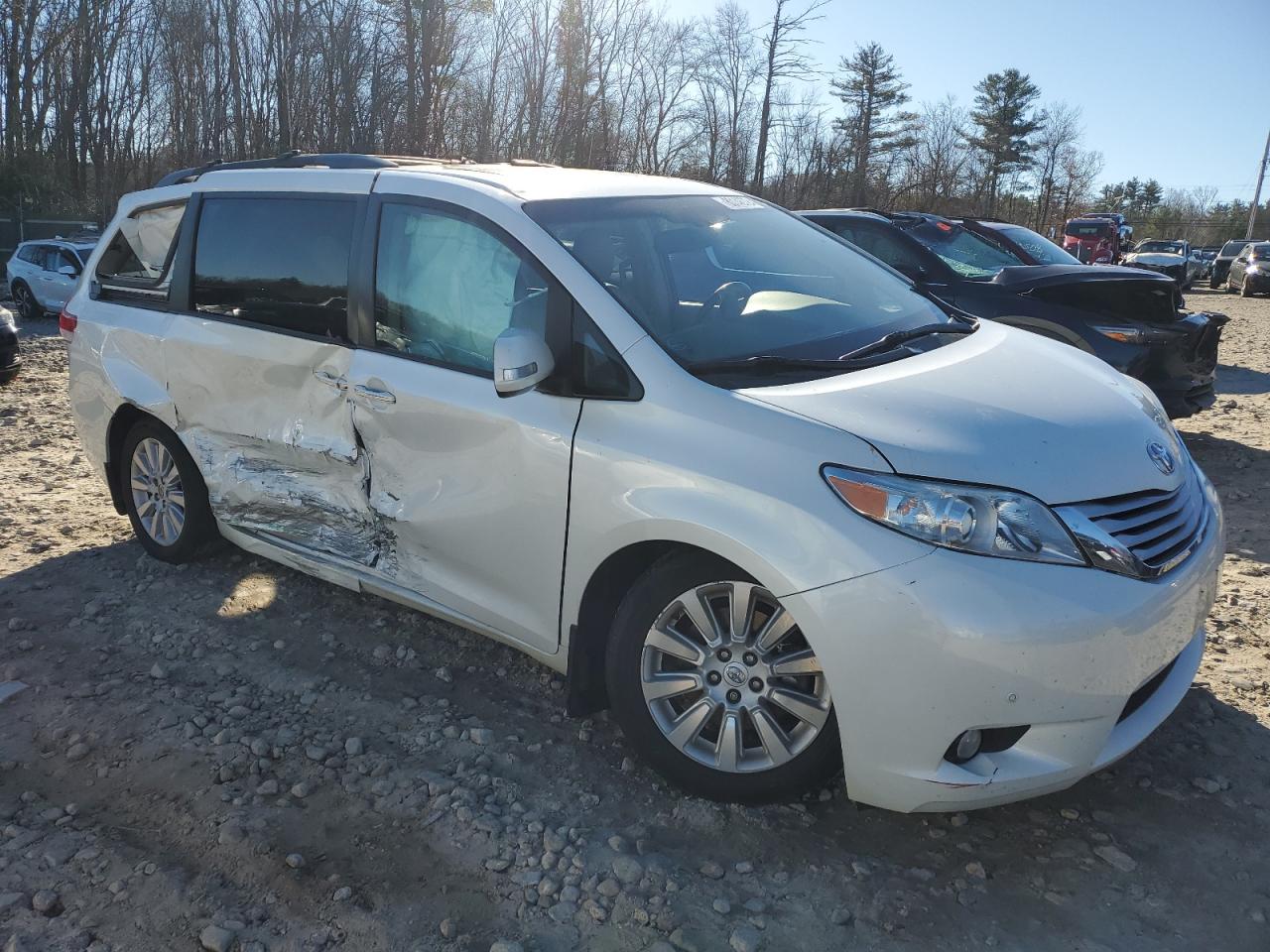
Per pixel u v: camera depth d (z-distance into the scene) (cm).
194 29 3272
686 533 287
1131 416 314
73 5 3716
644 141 3609
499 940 255
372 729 355
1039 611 254
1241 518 572
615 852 287
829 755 287
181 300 457
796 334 344
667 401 301
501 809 308
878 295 393
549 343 324
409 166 411
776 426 282
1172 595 274
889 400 290
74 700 379
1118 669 263
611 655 315
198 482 474
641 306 327
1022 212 6147
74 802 318
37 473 680
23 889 278
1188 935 254
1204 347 696
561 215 353
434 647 415
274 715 365
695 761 304
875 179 4781
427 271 366
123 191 3741
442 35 2942
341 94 3050
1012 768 264
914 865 280
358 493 389
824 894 270
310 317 402
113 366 486
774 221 420
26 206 3266
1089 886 272
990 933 255
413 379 360
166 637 428
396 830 299
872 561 260
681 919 261
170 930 262
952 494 261
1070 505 268
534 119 3119
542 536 326
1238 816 299
